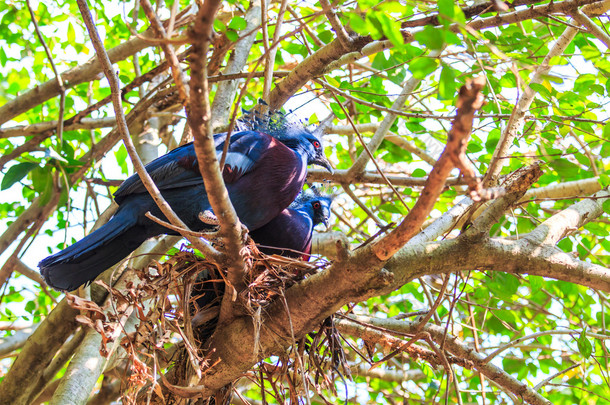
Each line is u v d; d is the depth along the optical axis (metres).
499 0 4.90
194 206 7.28
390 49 9.23
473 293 11.71
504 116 7.06
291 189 7.78
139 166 5.04
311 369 7.39
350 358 11.58
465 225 6.44
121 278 9.27
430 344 6.80
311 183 10.23
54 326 9.12
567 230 7.05
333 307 6.02
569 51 10.01
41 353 9.20
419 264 6.13
